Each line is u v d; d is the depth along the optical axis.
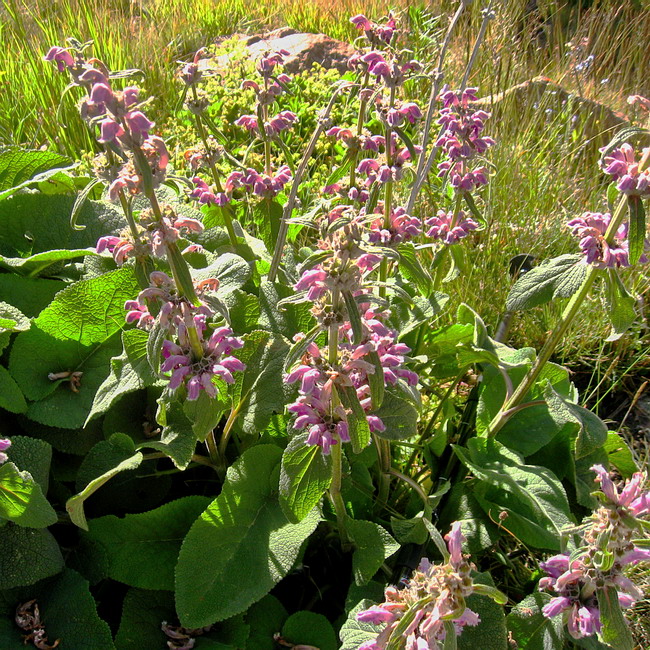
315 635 0.65
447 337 0.87
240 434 0.77
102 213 0.93
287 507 0.60
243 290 0.87
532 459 0.82
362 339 0.55
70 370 0.79
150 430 0.77
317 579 0.74
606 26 1.90
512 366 0.83
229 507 0.66
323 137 1.51
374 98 0.73
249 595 0.62
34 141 1.44
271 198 0.86
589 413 0.68
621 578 0.53
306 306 0.79
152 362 0.55
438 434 0.82
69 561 0.68
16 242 0.91
